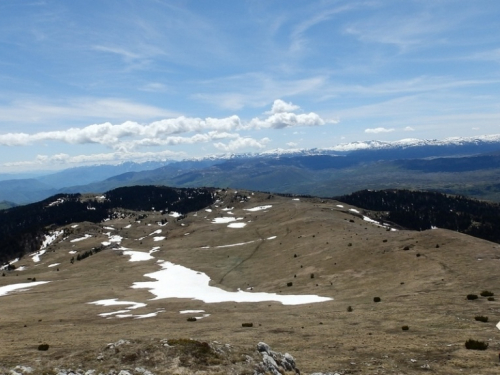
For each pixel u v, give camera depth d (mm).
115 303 71562
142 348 24109
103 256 164250
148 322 49281
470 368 22609
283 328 38438
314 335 34219
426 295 49219
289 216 187125
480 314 36344
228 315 52000
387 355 26359
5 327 49562
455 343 27844
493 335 29203
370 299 53562
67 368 22172
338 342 31016
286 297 66938
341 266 80938
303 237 126938
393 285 60094
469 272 57062
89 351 25078
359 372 23172
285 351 29266
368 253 83375
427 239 80375
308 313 47875
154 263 134375
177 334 37188
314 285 72875
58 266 175750
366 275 70562
